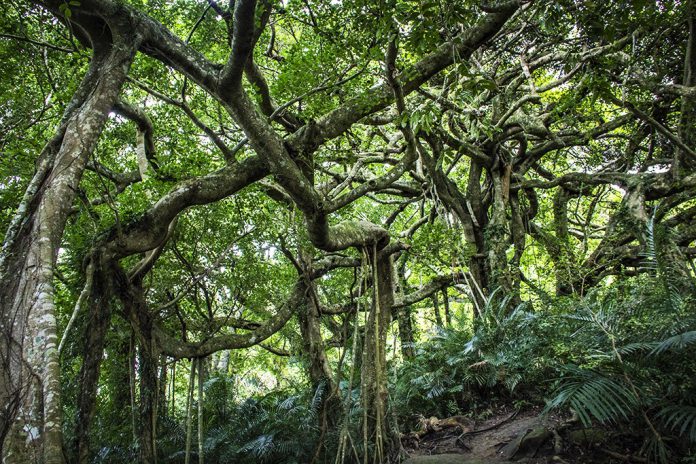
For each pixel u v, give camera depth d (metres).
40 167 4.24
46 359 3.12
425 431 7.66
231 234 7.78
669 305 5.16
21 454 2.86
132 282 6.26
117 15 4.88
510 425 6.98
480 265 11.70
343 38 6.46
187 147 7.68
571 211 15.47
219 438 8.22
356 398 9.00
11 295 3.45
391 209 16.44
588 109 10.83
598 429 5.51
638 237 9.69
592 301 6.05
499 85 11.82
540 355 7.32
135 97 8.40
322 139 6.34
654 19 7.77
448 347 9.31
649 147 12.41
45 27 6.34
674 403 4.79
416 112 4.70
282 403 9.14
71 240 5.98
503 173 12.12
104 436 6.88
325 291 12.32
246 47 4.67
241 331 14.10
